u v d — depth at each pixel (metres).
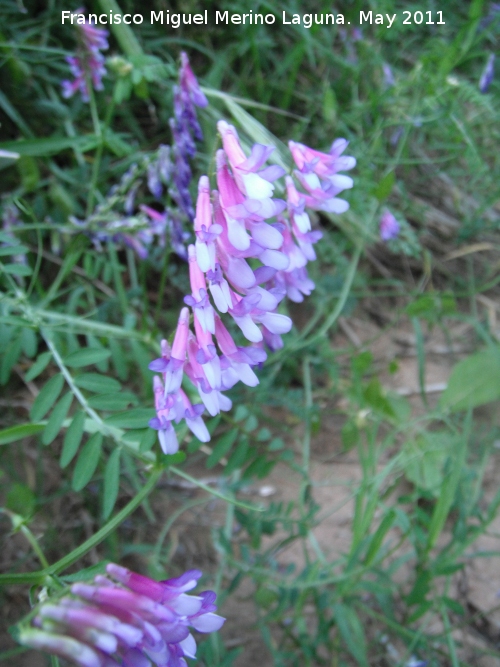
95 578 0.10
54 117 0.27
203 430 0.13
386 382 0.29
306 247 0.15
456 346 0.31
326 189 0.14
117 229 0.22
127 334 0.21
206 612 0.11
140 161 0.25
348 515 0.24
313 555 0.22
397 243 0.28
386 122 0.27
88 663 0.09
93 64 0.22
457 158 0.32
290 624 0.19
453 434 0.25
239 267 0.11
